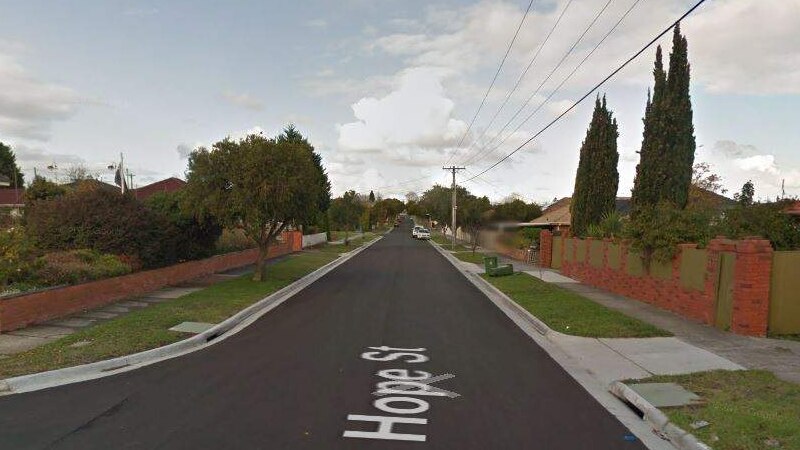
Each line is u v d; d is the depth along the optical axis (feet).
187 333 37.70
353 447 19.16
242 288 61.77
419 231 253.24
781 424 20.07
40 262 45.39
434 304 55.72
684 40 60.13
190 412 22.56
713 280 40.91
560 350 35.63
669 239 47.16
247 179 62.90
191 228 71.87
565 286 67.82
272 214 66.44
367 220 344.28
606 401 25.08
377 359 32.32
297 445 19.24
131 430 20.49
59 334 37.37
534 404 24.52
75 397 24.54
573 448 19.61
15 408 23.00
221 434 20.16
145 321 40.86
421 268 99.55
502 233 144.56
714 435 19.65
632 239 52.19
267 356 32.83
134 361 31.12
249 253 96.53
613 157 86.22
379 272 90.94
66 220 55.83
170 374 28.58
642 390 25.25
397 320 45.96
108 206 58.44
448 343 37.32
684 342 35.65
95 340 34.30
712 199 103.14
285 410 22.91
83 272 48.70
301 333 40.14
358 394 25.35
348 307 52.85
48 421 21.43
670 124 60.18
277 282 68.23
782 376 27.55
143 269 61.05
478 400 24.89
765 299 37.19
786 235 47.88
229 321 42.63
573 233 88.99
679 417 21.47
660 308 49.67
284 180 64.59
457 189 224.12
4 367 28.32
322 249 152.66
